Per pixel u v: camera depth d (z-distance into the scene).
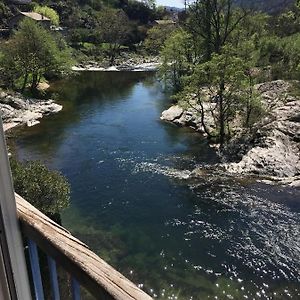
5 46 36.50
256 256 11.46
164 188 16.25
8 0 74.12
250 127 22.53
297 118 22.38
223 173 17.94
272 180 17.14
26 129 25.41
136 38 77.44
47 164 19.00
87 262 1.12
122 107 31.66
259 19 37.03
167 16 93.56
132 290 1.00
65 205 12.01
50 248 1.23
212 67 21.38
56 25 74.62
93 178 17.27
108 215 13.95
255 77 30.47
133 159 19.72
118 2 93.00
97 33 71.44
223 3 31.64
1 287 1.18
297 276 10.55
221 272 10.77
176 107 29.03
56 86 40.84
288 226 13.17
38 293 1.41
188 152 20.94
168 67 37.56
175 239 12.44
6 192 1.15
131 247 12.03
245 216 13.88
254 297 9.83
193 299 9.76
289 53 35.28
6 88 34.00
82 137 23.53
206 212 14.20
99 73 51.47
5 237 1.16
